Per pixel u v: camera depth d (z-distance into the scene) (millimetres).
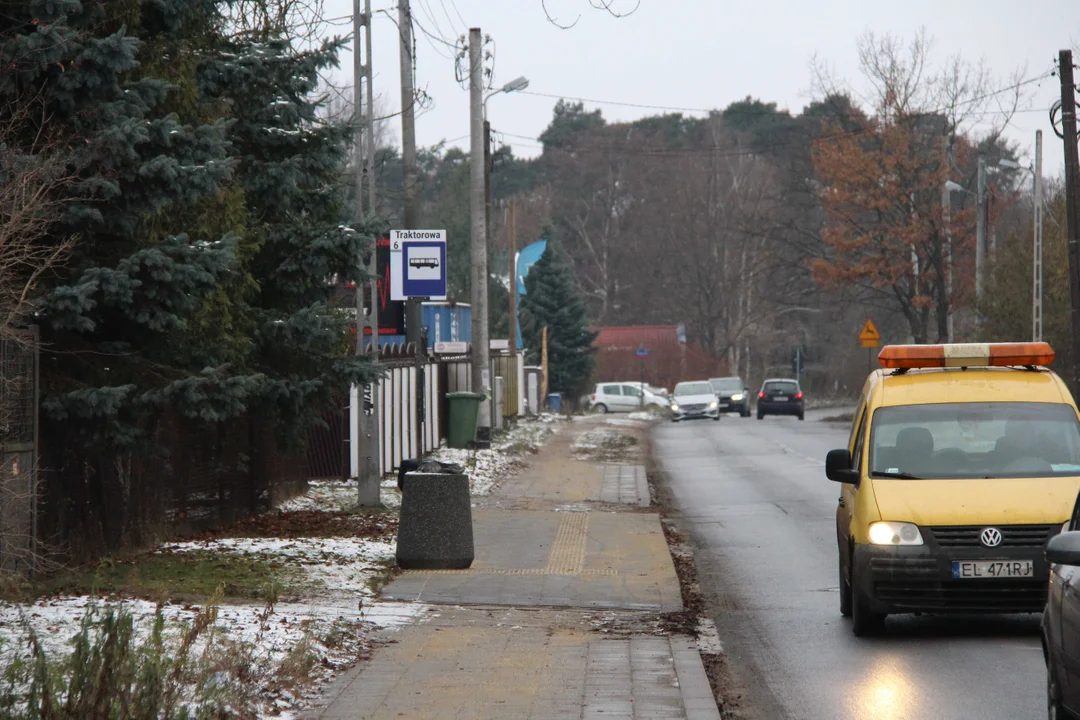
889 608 24672
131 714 15156
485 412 74625
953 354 28688
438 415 73625
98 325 30875
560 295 183625
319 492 49031
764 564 36750
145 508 33406
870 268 130250
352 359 38562
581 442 95438
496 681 20812
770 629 26672
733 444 95250
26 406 26578
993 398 27719
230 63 35812
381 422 55375
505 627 26094
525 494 56062
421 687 20312
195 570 30344
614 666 22125
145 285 29062
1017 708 19391
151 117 33469
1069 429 26906
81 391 27875
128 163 28438
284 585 29391
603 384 174000
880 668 22547
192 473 36344
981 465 26281
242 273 36625
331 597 28531
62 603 24922
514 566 34594
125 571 29719
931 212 124938
